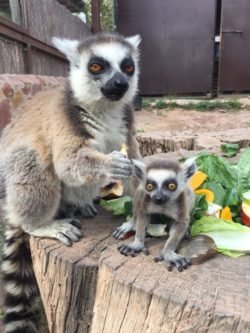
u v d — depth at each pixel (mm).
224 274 246
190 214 299
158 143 624
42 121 354
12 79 628
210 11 1507
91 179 326
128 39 422
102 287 261
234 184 372
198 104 1430
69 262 285
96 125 354
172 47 1549
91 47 380
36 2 920
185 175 291
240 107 1434
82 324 297
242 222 327
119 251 275
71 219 346
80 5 1691
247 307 216
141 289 232
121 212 350
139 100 1391
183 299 222
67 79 385
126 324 243
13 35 746
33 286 367
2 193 367
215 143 582
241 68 1566
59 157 330
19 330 360
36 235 331
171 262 255
